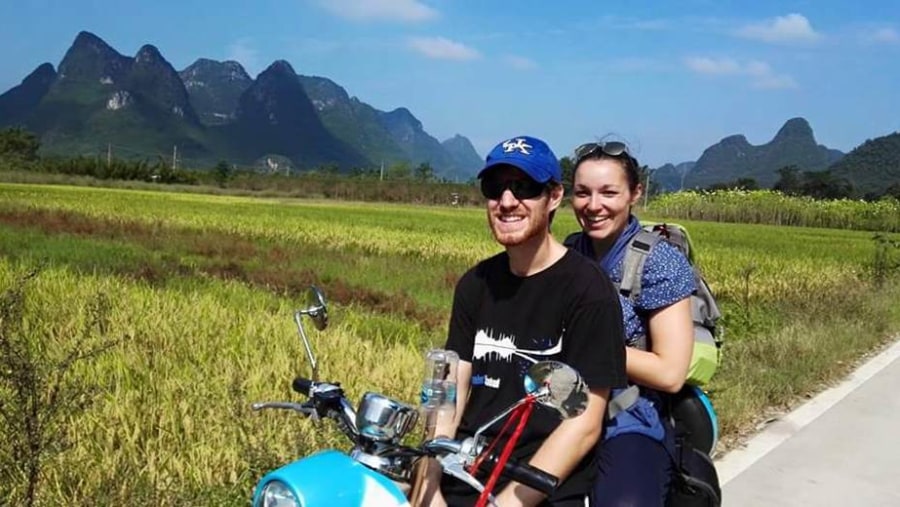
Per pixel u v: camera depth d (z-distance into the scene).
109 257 14.77
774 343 9.30
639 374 3.26
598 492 3.07
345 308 10.82
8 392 4.59
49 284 9.87
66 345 6.88
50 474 4.27
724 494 5.43
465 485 2.80
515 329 2.87
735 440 6.52
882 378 8.89
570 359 2.77
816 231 47.06
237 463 4.67
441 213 45.72
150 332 7.56
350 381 6.28
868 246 29.81
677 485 3.25
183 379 6.08
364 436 2.46
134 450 4.76
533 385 2.33
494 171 2.76
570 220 36.25
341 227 25.16
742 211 59.19
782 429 6.85
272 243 20.16
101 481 4.34
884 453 6.36
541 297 2.83
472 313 3.02
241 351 7.20
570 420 2.71
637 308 3.43
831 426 7.00
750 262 18.55
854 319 12.02
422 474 2.66
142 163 76.38
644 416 3.28
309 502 2.25
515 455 2.81
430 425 2.59
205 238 20.28
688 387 3.54
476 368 2.95
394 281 14.31
